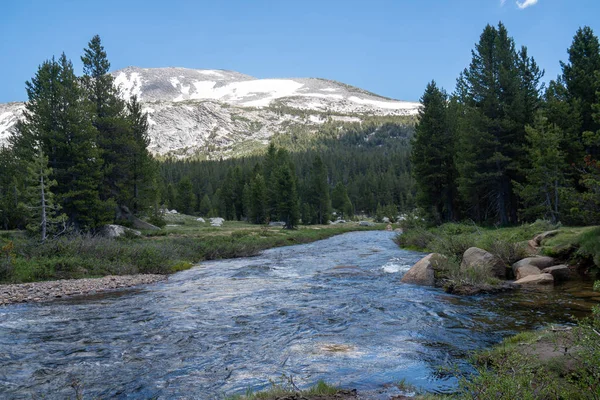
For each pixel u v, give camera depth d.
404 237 32.34
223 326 9.70
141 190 47.09
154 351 7.86
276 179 70.81
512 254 16.50
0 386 6.20
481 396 3.77
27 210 27.30
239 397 5.32
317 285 15.39
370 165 174.75
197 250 30.39
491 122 31.58
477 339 7.89
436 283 14.48
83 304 13.16
